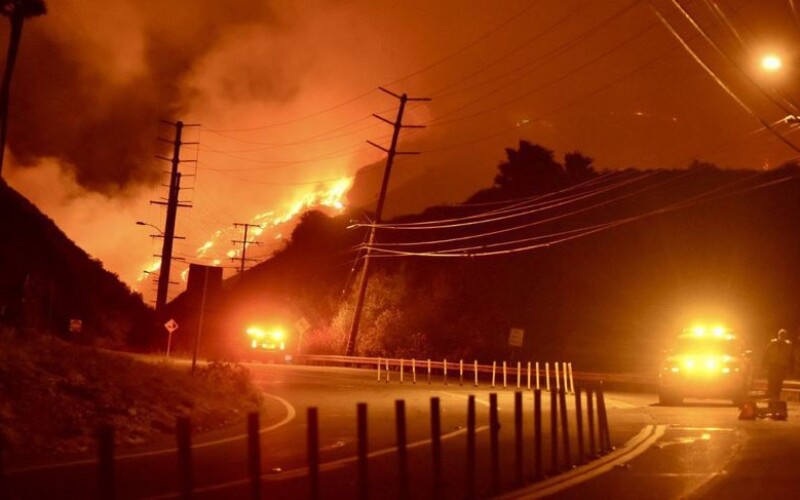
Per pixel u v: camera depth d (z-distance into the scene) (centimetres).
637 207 5872
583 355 5069
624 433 1992
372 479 1320
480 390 3578
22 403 1741
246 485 1227
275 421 2200
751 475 1377
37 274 5175
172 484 1238
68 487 1192
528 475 1390
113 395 1988
